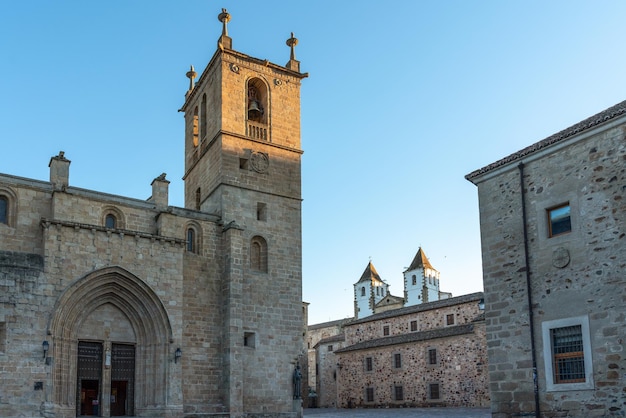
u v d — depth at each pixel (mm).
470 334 61875
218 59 46844
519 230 25078
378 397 71938
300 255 46188
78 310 35844
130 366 37750
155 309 37875
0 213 35812
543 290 23688
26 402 32281
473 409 55375
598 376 21312
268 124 47562
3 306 32625
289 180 47250
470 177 27344
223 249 42688
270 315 43375
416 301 129250
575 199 23188
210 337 40750
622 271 21156
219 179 44188
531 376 23516
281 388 42531
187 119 53531
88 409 36625
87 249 36156
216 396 39938
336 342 85062
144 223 40031
